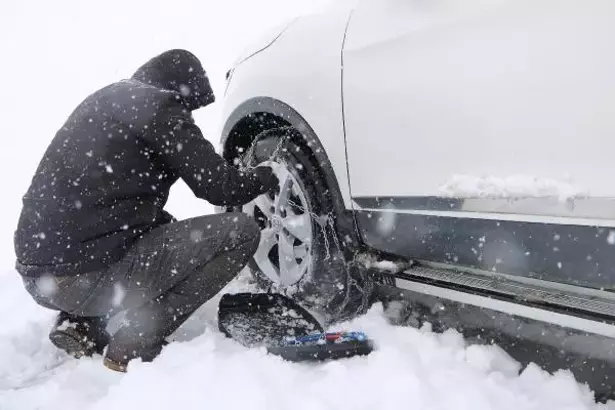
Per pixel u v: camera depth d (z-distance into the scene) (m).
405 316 2.24
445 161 1.83
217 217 2.12
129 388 1.79
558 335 1.76
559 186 1.54
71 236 1.93
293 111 2.38
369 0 2.18
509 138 1.65
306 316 2.32
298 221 2.44
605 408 1.59
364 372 1.80
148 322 2.04
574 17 1.50
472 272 1.98
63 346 2.14
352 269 2.36
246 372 1.79
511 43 1.64
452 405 1.63
